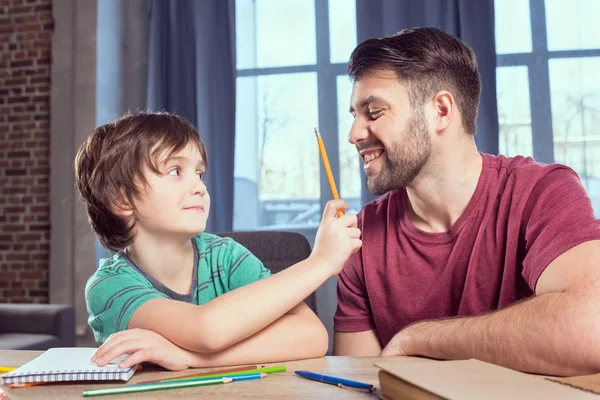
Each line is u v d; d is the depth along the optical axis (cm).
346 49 377
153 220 98
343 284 125
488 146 337
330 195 372
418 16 355
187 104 376
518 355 73
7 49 389
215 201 365
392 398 56
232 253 114
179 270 107
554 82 350
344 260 88
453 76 108
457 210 113
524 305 77
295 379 70
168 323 81
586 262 82
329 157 374
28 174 381
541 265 89
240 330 80
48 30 385
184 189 98
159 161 96
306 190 377
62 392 65
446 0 349
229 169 366
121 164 97
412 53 105
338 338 125
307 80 380
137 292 90
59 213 370
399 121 106
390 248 119
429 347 84
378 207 127
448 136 108
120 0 394
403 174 107
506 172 112
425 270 115
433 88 106
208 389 65
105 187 99
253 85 383
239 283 110
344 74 376
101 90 371
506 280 107
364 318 123
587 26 348
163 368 80
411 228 117
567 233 89
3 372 77
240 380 69
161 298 87
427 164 108
